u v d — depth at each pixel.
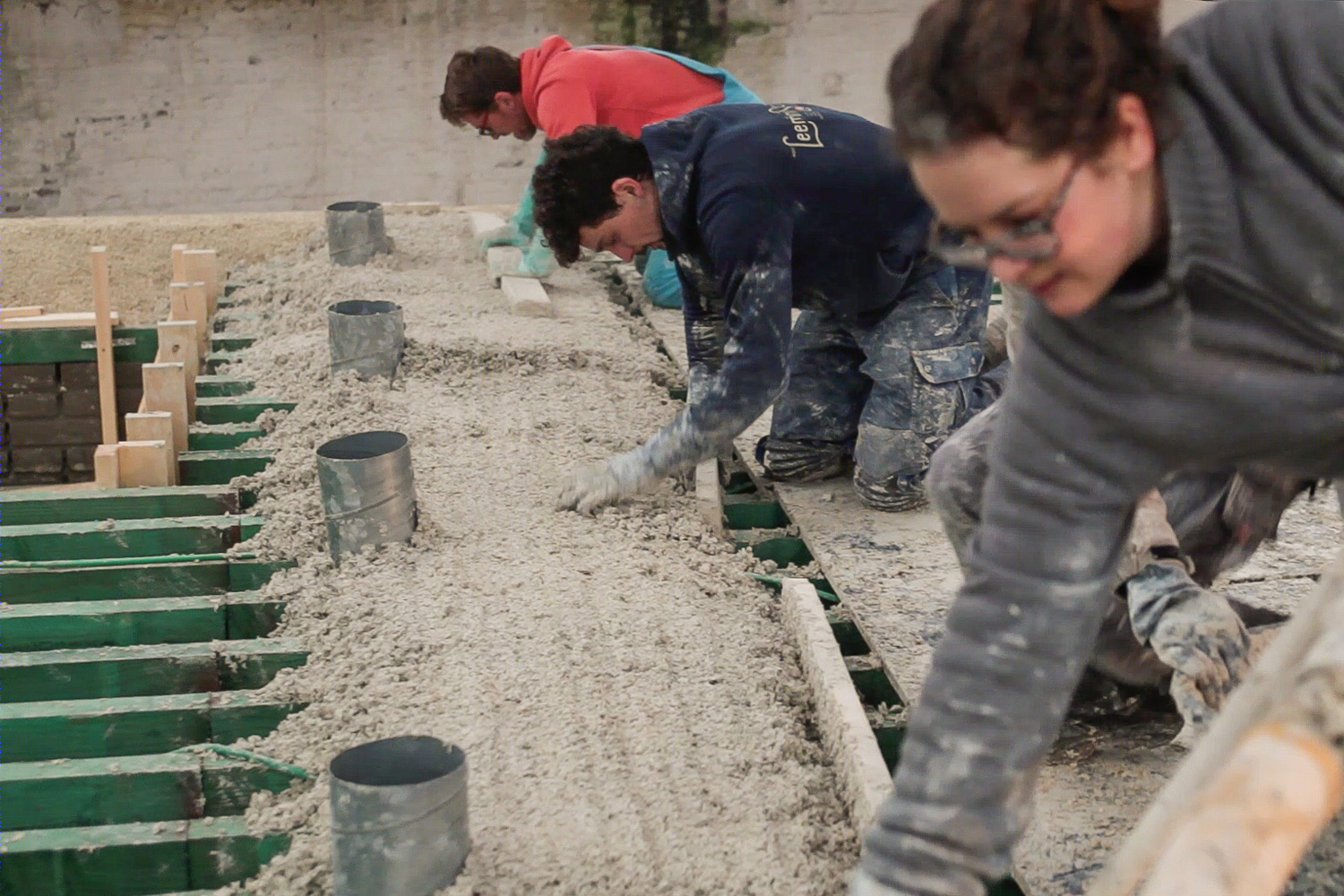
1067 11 0.99
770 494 3.46
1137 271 1.14
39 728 2.35
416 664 2.50
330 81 9.05
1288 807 0.89
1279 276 1.11
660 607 2.71
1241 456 1.25
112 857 2.07
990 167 1.01
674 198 2.71
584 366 4.20
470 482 3.30
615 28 9.18
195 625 2.74
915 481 3.20
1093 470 1.23
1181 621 1.80
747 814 2.10
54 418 4.92
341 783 1.81
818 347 3.36
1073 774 2.12
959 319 3.14
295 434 3.65
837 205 2.77
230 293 5.27
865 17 9.33
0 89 8.67
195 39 8.80
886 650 2.54
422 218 6.16
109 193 9.04
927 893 1.26
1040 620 1.27
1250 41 1.10
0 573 2.87
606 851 2.01
